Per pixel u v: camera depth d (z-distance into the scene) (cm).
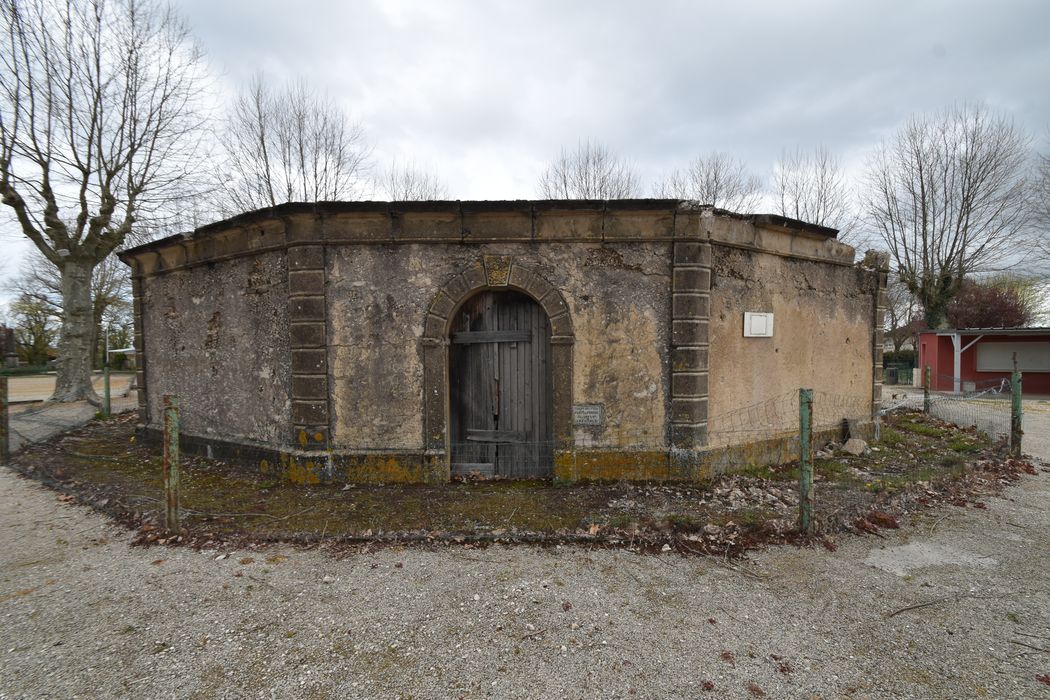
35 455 830
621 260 602
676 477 598
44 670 290
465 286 605
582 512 500
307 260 609
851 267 822
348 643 312
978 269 2362
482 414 651
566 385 601
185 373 812
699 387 599
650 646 305
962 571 400
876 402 862
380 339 613
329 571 403
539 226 599
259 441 682
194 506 541
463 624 330
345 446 620
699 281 594
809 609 346
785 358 712
